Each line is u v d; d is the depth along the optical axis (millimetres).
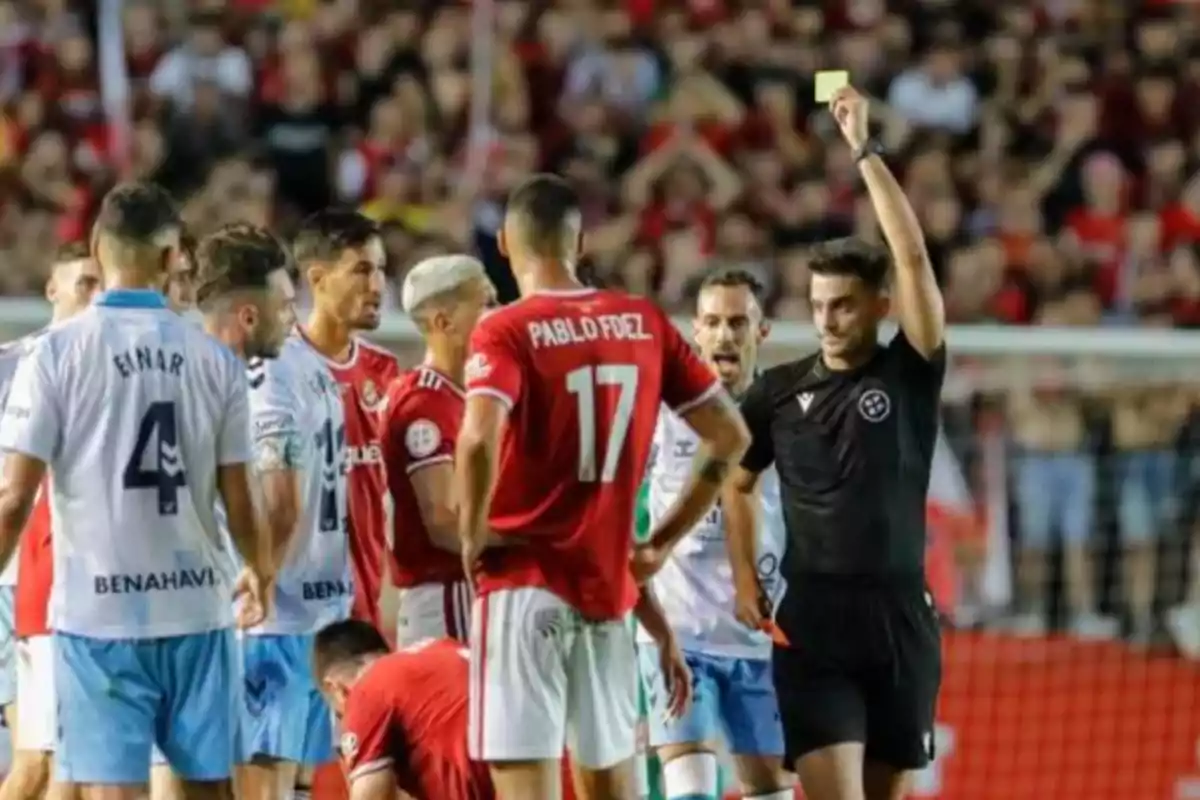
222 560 29953
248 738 33844
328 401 34125
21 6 68625
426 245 59625
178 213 30141
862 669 31406
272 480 32906
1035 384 52281
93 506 29203
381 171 65250
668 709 32469
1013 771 48500
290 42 67500
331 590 34406
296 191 65438
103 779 29250
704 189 66062
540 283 29188
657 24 71375
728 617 34875
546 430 28734
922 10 73438
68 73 67562
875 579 31281
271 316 32000
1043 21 73625
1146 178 69125
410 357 44906
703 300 34281
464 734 29547
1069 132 69312
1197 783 48719
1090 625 52406
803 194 65625
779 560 35406
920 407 31531
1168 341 48406
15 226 63094
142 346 29328
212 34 67750
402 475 32281
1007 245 65125
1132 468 52719
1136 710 49781
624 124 68938
